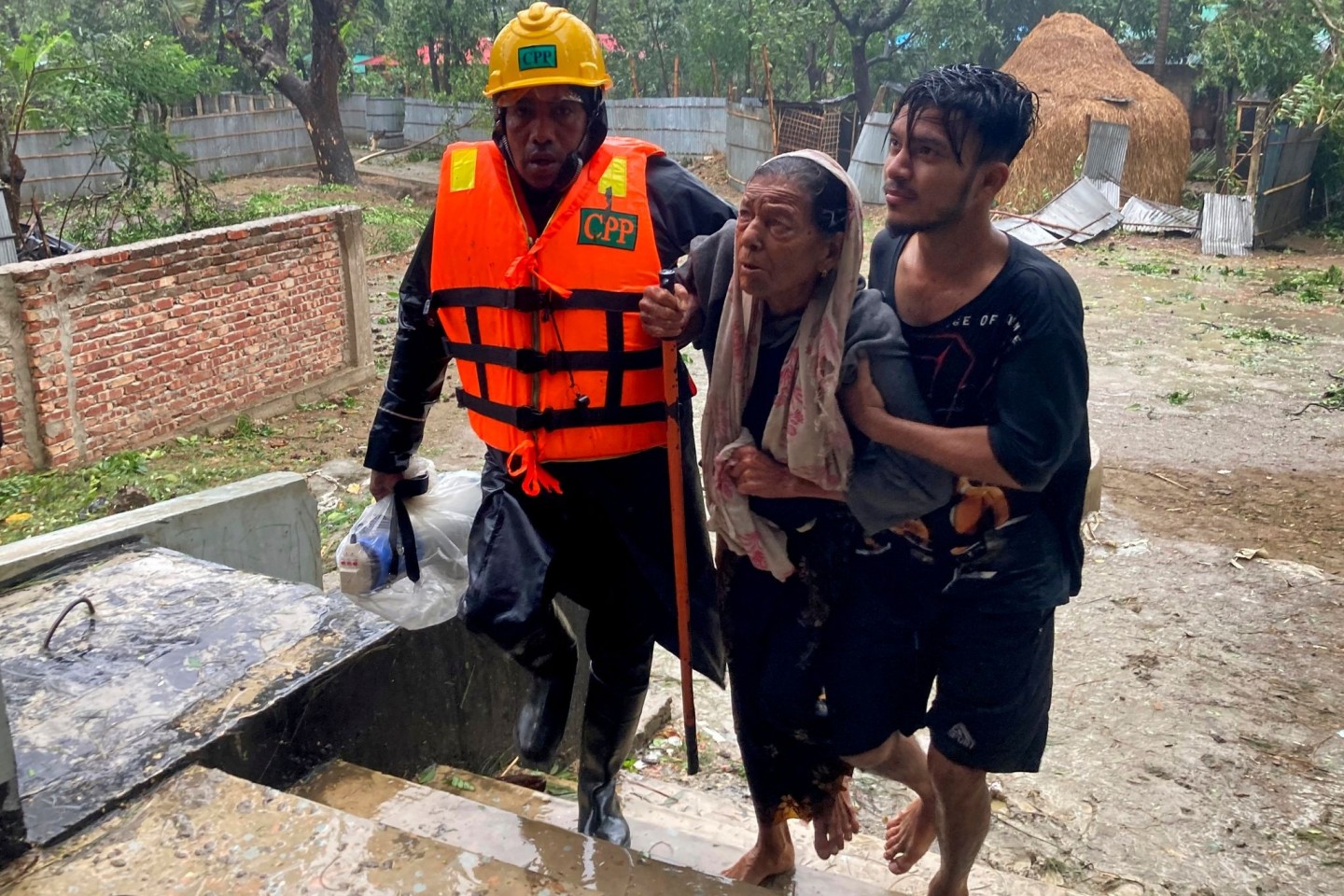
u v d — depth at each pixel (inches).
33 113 641.6
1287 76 872.9
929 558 100.1
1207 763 187.8
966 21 1064.8
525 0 1232.8
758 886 112.7
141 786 99.7
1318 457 367.2
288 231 420.2
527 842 105.9
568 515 108.0
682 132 1117.7
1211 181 1060.5
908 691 106.3
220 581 140.6
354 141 1393.9
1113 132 855.1
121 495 313.1
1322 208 903.7
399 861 92.1
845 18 1018.1
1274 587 262.1
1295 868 160.9
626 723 118.9
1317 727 200.2
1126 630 239.1
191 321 386.3
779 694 106.4
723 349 95.8
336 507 325.1
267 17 977.5
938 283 94.0
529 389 102.7
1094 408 422.9
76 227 773.9
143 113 855.7
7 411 334.0
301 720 115.7
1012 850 162.6
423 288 111.3
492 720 148.3
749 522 100.7
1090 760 188.7
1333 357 498.6
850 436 96.9
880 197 924.0
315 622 129.3
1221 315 586.6
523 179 103.9
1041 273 90.9
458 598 121.4
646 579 109.2
